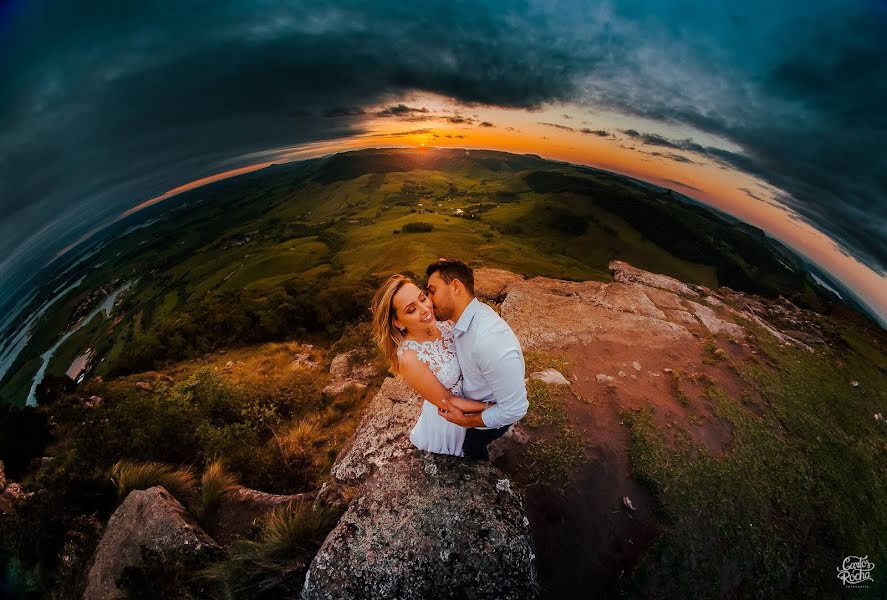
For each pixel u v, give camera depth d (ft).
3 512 18.15
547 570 11.98
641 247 373.40
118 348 291.58
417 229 430.20
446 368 8.84
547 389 17.43
